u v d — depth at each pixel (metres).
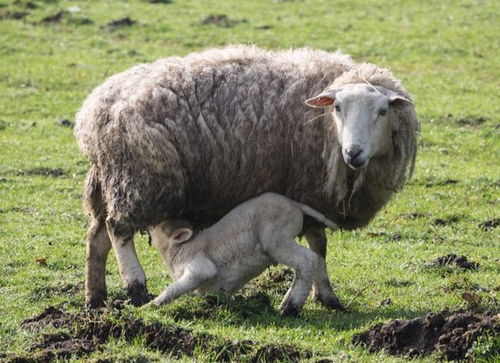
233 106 16.11
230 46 17.50
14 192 26.70
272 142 16.11
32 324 14.80
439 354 13.20
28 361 13.24
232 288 16.16
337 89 15.92
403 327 13.73
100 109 16.00
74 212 25.05
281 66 16.61
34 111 36.16
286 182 16.36
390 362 12.99
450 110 35.97
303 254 15.88
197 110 16.00
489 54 44.44
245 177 16.22
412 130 16.34
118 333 14.02
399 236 23.23
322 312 16.53
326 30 47.59
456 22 49.25
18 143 31.72
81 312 14.73
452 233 23.61
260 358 13.22
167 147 15.65
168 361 12.97
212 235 16.03
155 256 21.02
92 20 48.72
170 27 47.72
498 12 51.34
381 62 43.16
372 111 15.61
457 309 15.02
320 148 16.12
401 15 51.00
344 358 13.04
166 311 15.05
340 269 20.05
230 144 16.06
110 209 15.99
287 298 16.00
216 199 16.44
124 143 15.68
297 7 52.50
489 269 20.12
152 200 15.73
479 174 28.98
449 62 43.28
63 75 40.75
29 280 18.95
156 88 15.95
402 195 27.09
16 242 21.98
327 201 16.41
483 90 39.09
